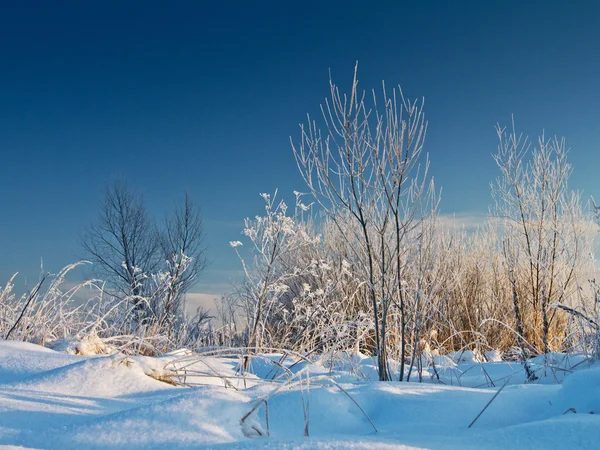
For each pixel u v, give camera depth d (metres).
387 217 4.47
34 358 3.63
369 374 4.80
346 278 6.91
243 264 5.56
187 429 2.00
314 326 6.02
